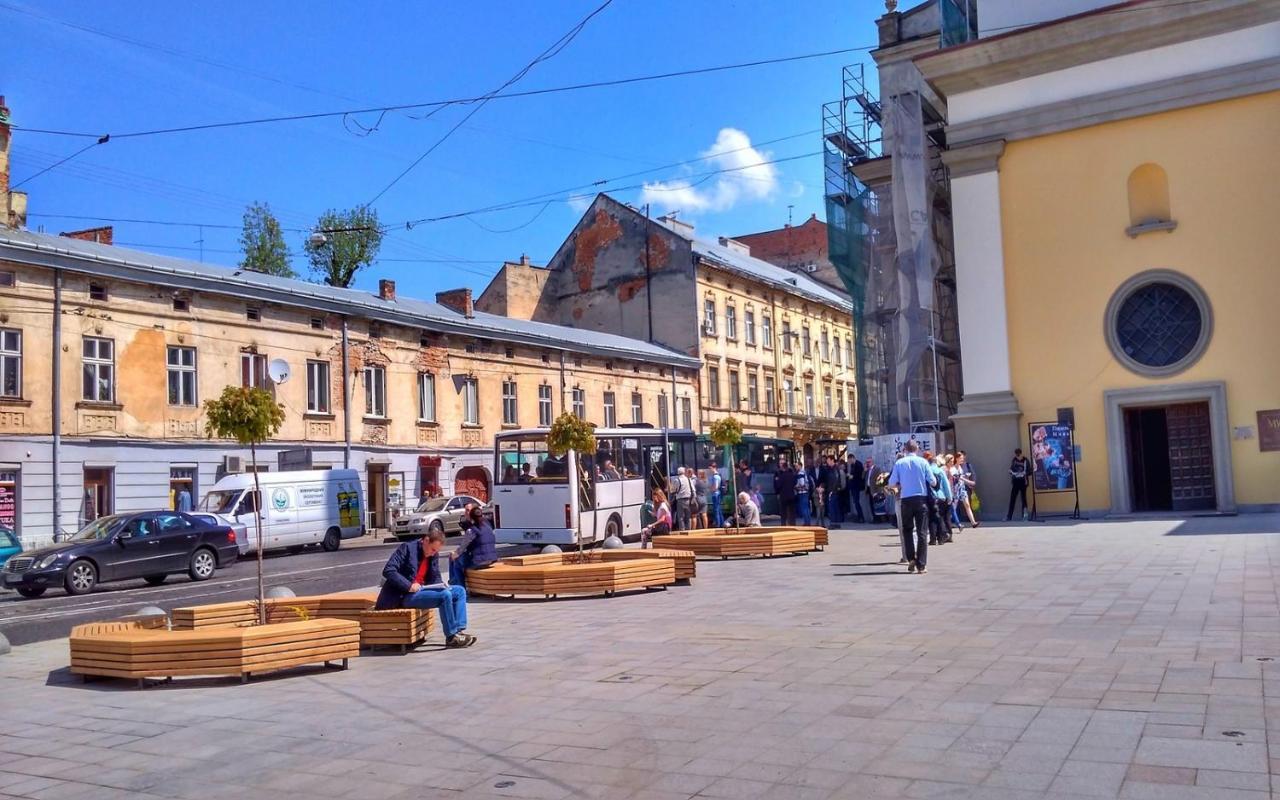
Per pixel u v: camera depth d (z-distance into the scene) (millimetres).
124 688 10000
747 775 6117
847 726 7031
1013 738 6516
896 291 34969
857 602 13039
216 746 7543
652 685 8719
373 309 39188
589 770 6418
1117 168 27031
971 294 28484
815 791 5770
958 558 17828
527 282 56812
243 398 11758
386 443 39938
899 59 38469
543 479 24141
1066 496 26906
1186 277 26031
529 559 17438
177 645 9922
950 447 32500
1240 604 11047
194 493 33375
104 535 22547
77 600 20375
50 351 29859
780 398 61844
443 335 42781
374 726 7906
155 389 32500
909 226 31188
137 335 32125
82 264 30422
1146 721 6711
